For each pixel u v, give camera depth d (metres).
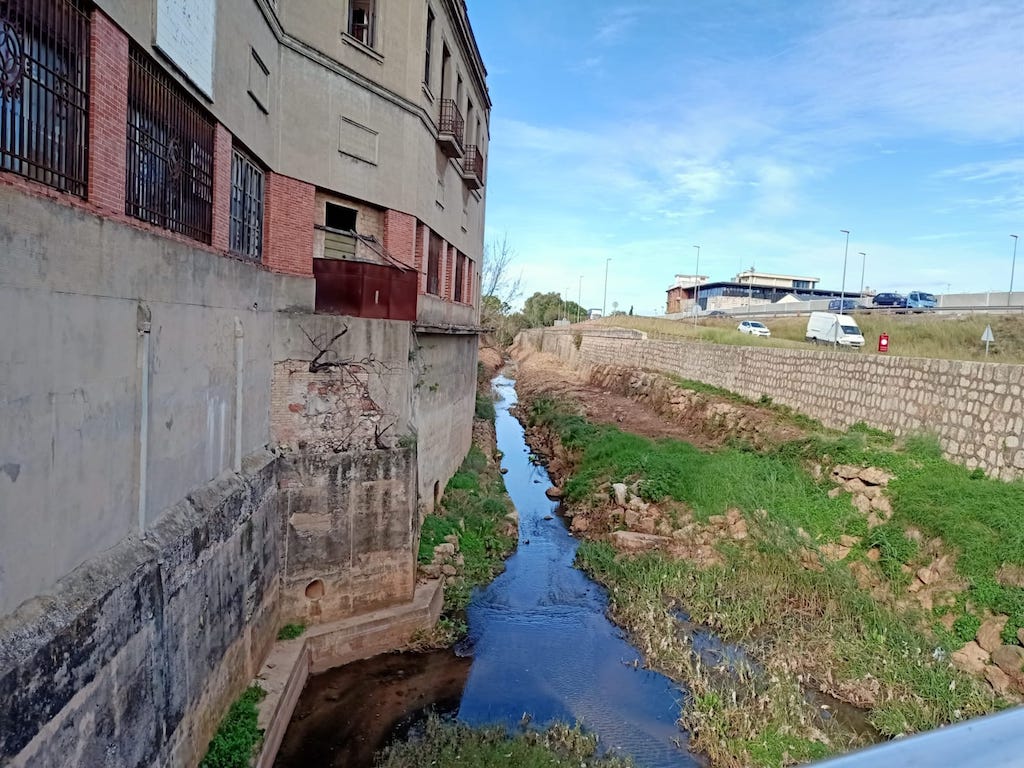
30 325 4.05
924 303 37.56
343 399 9.91
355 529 9.98
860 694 8.90
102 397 4.93
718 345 25.30
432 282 14.48
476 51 17.55
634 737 8.48
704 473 15.84
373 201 11.55
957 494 11.21
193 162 7.21
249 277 8.48
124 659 5.00
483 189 21.75
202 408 6.96
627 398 30.48
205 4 7.15
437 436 14.93
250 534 8.08
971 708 8.11
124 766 5.00
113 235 5.04
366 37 11.59
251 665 8.14
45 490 4.24
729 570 12.56
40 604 4.16
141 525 5.57
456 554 13.12
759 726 8.34
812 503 13.49
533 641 10.84
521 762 7.70
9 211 3.83
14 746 3.71
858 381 16.36
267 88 9.36
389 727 8.45
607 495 16.95
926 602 10.15
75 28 5.03
